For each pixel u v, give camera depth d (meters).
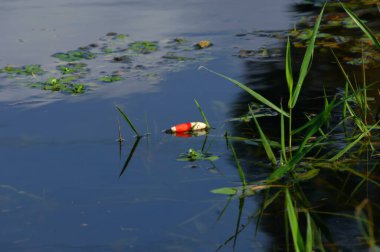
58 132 6.27
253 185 5.09
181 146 5.89
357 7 10.70
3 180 5.29
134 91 7.36
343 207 4.67
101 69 8.20
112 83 7.68
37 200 4.93
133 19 10.62
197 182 5.18
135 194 5.00
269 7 11.16
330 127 6.22
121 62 8.46
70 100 7.16
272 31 9.62
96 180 5.25
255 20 10.31
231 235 4.34
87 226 4.52
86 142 6.02
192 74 7.88
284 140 5.80
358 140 5.66
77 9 11.40
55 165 5.55
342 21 9.84
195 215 4.64
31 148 5.91
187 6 11.49
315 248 4.10
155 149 5.84
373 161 5.48
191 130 6.23
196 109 6.76
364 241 4.16
